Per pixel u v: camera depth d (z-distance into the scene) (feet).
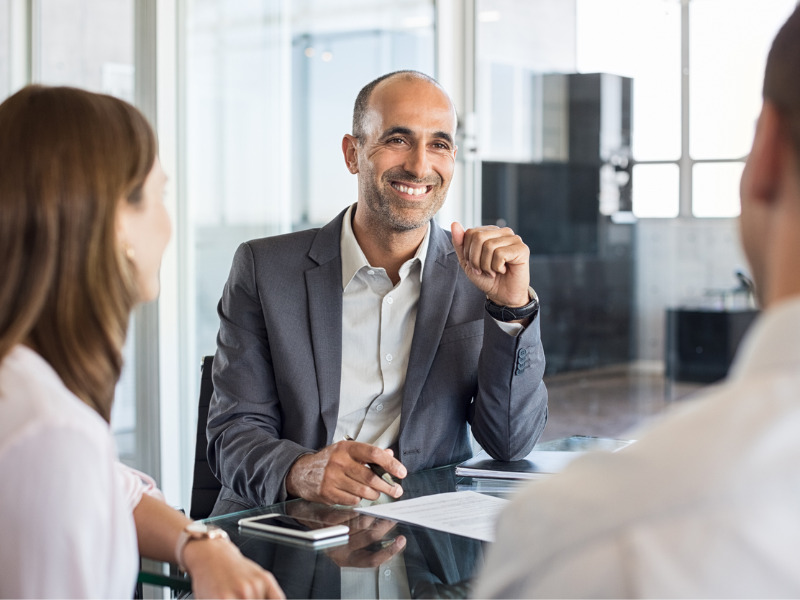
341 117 11.93
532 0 12.27
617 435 13.17
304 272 6.47
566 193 12.60
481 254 5.92
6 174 3.12
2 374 2.87
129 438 11.21
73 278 3.15
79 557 2.70
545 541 1.44
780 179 1.58
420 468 6.24
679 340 12.65
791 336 1.44
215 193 11.34
